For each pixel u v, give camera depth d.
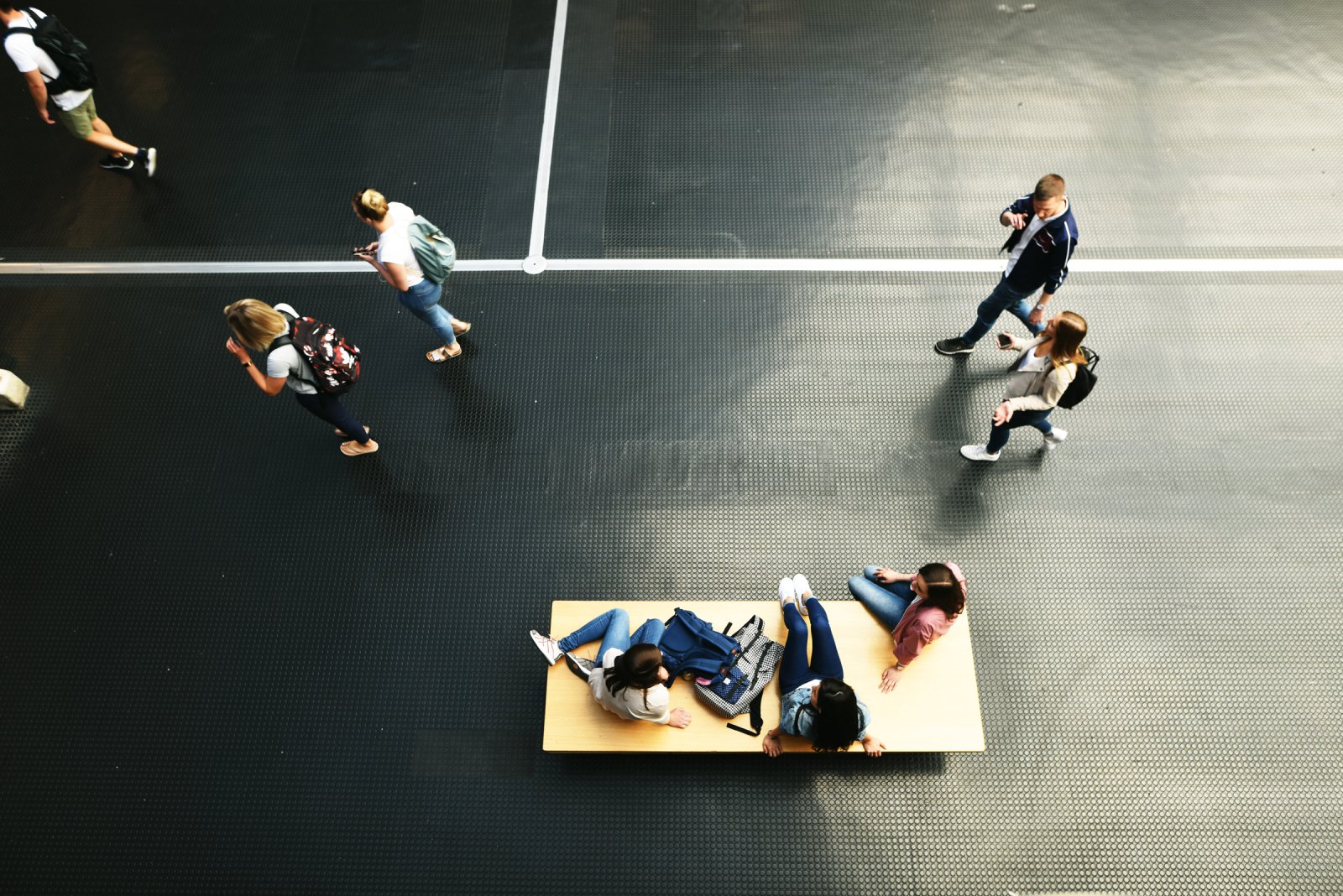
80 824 4.11
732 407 5.10
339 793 4.17
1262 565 4.63
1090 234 5.63
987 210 5.75
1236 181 5.80
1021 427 4.86
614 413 5.09
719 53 6.37
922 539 4.72
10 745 4.28
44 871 4.02
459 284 5.50
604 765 4.18
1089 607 4.54
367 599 4.61
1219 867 3.99
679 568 4.66
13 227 5.74
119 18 6.50
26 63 5.05
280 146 6.03
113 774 4.22
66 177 5.90
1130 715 4.29
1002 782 4.15
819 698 3.48
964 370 5.20
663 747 3.88
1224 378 5.15
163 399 5.18
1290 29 6.36
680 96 6.19
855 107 6.14
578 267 5.55
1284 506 4.78
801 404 5.10
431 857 4.03
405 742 4.27
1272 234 5.61
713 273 5.53
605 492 4.87
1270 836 4.04
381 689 4.40
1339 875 3.96
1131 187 5.79
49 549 4.75
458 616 4.56
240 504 4.87
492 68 6.32
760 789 4.13
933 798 4.11
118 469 4.97
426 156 5.98
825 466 4.92
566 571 4.66
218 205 5.82
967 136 6.02
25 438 5.06
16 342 5.35
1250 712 4.29
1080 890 3.96
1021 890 3.96
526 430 5.05
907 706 3.92
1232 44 6.32
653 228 5.69
